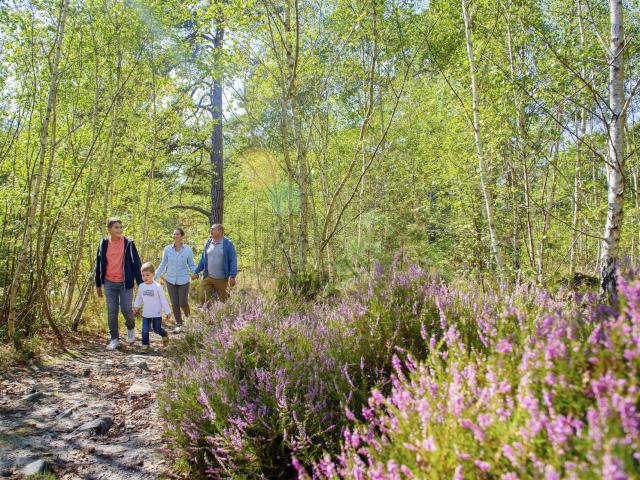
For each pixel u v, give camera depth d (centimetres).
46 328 715
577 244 1520
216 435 284
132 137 1133
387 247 1141
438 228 1421
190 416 322
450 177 1230
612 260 531
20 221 700
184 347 573
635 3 1101
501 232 1203
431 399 196
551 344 184
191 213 2333
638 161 978
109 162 908
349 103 1403
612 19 557
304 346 378
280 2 954
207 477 302
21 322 629
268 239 2362
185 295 842
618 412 140
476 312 336
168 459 326
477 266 1103
